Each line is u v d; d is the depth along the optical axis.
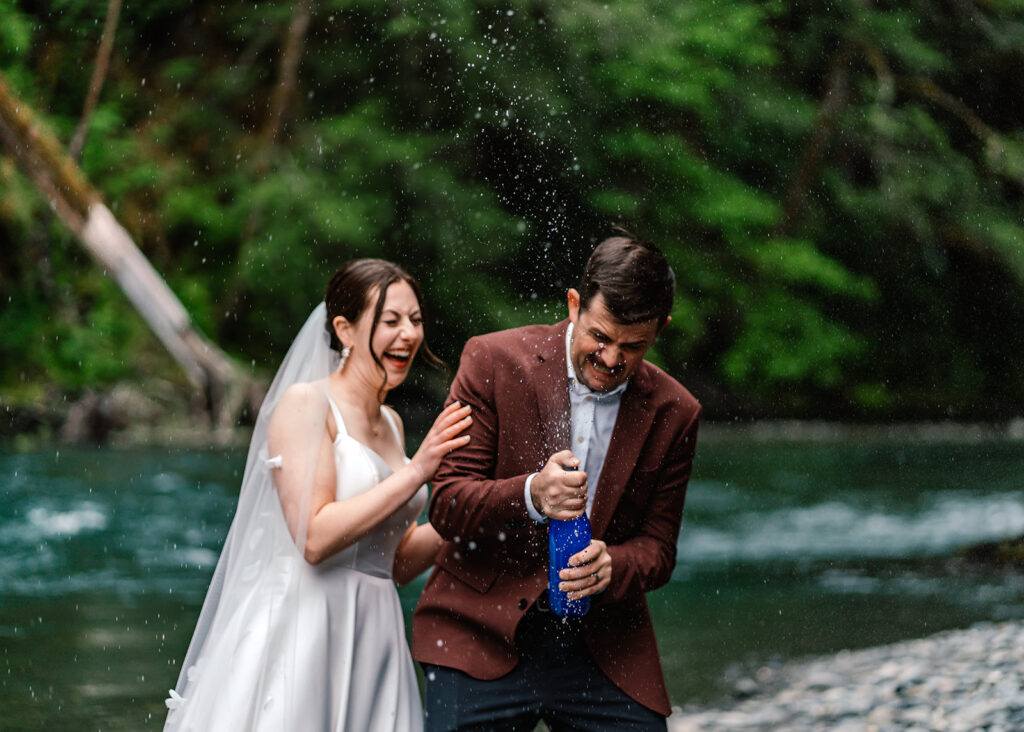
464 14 19.73
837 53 23.62
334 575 3.31
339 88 20.53
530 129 20.30
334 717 3.23
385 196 19.73
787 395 23.69
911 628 7.55
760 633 7.48
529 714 3.05
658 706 3.09
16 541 9.98
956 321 24.44
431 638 3.07
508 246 20.06
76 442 16.47
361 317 3.41
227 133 20.58
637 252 2.85
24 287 18.16
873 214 23.64
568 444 3.06
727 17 21.56
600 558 2.93
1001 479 15.39
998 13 23.53
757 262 22.81
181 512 11.36
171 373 17.89
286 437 3.27
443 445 3.08
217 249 20.36
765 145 23.34
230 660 3.24
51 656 6.52
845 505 13.30
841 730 5.20
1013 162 23.03
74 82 18.89
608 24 20.27
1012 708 5.29
